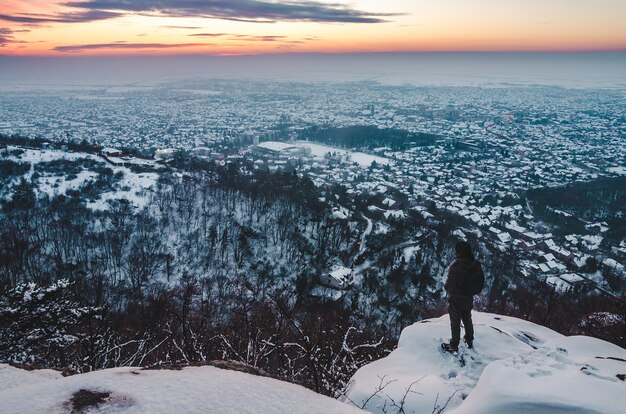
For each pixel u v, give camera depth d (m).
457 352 6.18
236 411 2.38
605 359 4.86
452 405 4.76
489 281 40.47
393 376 5.55
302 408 2.61
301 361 7.44
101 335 7.26
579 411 3.53
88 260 36.97
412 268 43.22
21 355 7.18
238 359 7.00
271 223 50.47
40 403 2.29
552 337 7.29
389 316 33.91
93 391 2.45
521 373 4.37
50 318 7.55
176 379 2.73
